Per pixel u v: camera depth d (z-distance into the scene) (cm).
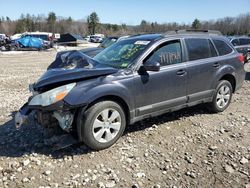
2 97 914
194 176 445
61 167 463
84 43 5066
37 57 2716
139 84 538
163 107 582
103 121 503
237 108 764
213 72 662
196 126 627
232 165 475
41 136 570
